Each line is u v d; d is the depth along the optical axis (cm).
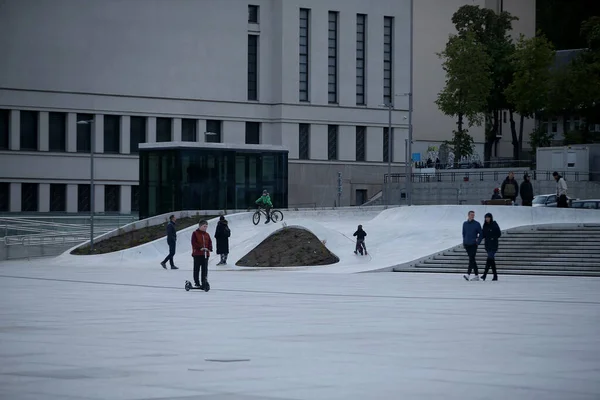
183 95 10606
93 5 10081
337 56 11456
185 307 2827
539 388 1381
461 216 5956
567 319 2441
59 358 1697
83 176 10106
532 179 9725
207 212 6838
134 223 6719
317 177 11250
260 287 3809
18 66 9706
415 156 11212
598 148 9969
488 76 10912
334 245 5581
